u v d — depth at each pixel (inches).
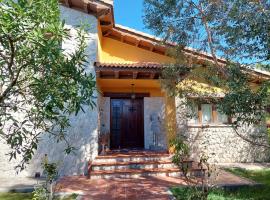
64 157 449.1
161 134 583.5
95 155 454.6
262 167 506.3
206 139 555.5
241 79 268.2
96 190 353.1
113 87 598.5
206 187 299.9
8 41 136.7
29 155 173.0
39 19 136.7
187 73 390.3
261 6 272.4
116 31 543.5
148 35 532.1
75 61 162.9
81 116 459.2
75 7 482.9
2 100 158.4
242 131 568.4
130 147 596.4
